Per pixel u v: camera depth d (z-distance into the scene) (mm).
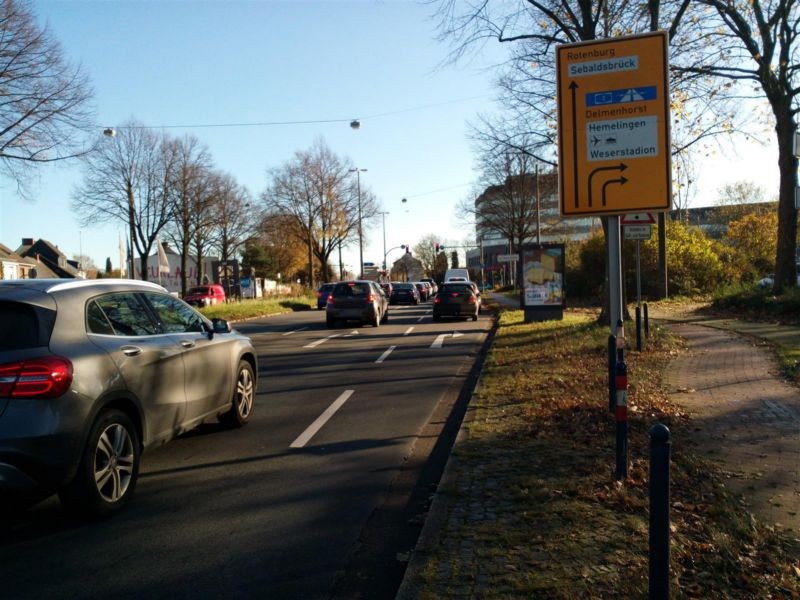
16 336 4684
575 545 4250
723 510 4766
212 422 8281
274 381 11484
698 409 7969
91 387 4859
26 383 4477
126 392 5301
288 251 77625
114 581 4043
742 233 45969
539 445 6523
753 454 6199
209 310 30891
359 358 14430
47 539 4691
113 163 41656
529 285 21078
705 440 6664
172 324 6574
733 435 6832
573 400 8367
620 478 5441
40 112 21594
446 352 15281
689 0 14773
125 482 5305
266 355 15367
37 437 4438
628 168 5832
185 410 6383
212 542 4617
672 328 17062
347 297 23547
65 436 4586
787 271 20562
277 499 5484
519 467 5855
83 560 4340
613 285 5848
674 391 9023
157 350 5883
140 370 5547
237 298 42250
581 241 38656
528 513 4785
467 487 5398
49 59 21469
